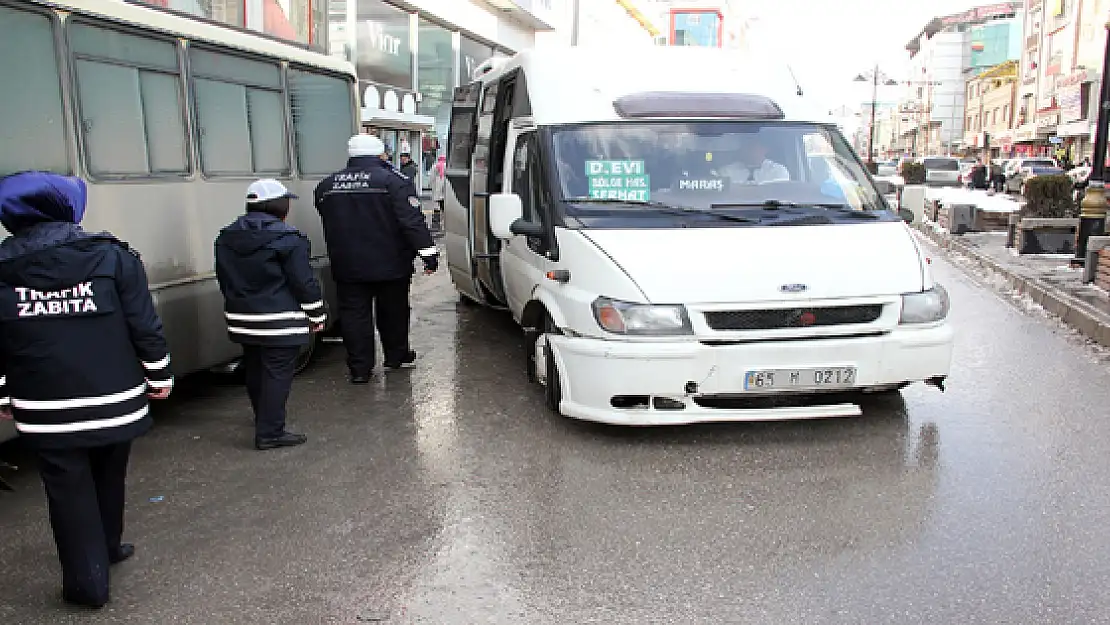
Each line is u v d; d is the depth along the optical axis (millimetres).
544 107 6945
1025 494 5000
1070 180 15625
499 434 6180
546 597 3943
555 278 6109
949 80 100438
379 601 3936
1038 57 58219
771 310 5594
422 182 23828
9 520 4898
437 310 11242
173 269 6336
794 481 5230
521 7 29438
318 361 8594
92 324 3701
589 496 5062
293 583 4109
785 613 3777
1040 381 7355
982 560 4227
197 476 5492
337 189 7426
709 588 4004
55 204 3705
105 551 3936
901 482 5191
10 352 3658
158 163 6199
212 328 6848
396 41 22500
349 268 7457
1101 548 4340
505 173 7832
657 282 5586
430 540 4535
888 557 4270
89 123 5504
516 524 4711
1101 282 11188
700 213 6262
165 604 3939
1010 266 13680
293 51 8070
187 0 10000
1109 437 5945
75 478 3797
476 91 9859
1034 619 3703
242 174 7262
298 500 5086
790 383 5617
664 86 7156
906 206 7195
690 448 5809
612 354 5598
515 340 9367
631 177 6520
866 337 5719
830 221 6234
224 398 7348
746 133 6801
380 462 5688
